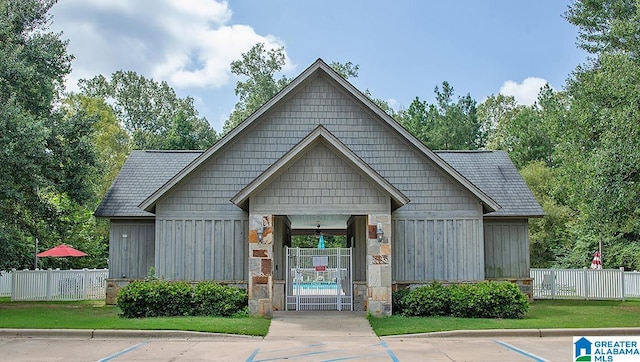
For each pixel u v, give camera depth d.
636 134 19.30
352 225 21.83
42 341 13.51
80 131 23.17
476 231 19.42
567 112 29.83
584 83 27.22
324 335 14.35
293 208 17.17
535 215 21.30
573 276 24.64
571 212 35.72
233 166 19.55
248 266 18.84
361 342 13.46
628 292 24.55
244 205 18.34
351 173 17.30
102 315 17.36
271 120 19.84
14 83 20.70
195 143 52.31
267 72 54.00
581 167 24.73
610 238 31.59
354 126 19.91
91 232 35.19
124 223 21.53
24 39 23.28
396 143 19.81
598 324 15.28
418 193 19.58
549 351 12.16
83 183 23.05
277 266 19.91
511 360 11.17
